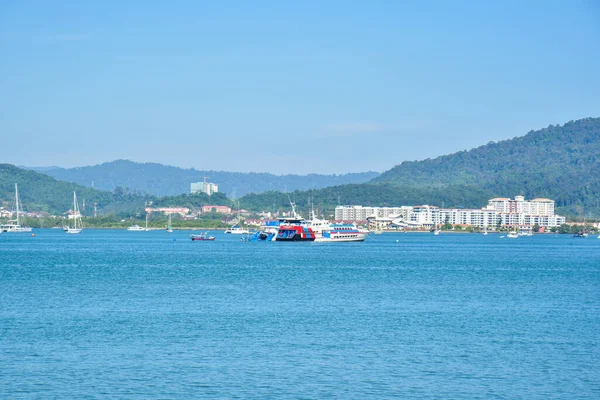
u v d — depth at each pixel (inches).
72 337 4242.1
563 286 7554.1
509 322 4943.4
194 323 4761.3
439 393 3228.3
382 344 4151.1
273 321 4872.0
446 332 4539.9
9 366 3560.5
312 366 3636.8
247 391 3218.5
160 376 3422.7
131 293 6427.2
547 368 3651.6
